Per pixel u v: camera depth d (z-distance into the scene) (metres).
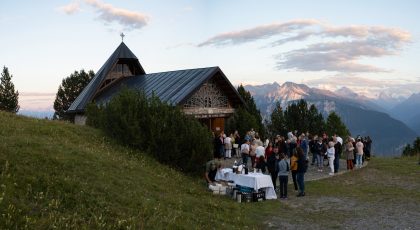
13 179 11.18
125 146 22.56
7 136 16.77
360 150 29.50
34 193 11.01
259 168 22.20
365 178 25.41
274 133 48.09
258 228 14.16
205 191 19.25
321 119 46.88
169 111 23.22
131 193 13.91
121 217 11.32
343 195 20.42
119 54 48.47
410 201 18.70
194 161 22.20
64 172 13.37
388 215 16.14
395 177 25.52
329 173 27.00
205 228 12.62
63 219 10.02
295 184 21.77
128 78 48.59
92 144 21.09
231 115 42.66
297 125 46.97
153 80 43.22
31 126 21.31
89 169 14.80
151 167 20.39
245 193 18.91
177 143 22.05
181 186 18.50
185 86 37.25
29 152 14.05
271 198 19.70
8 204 9.77
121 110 23.28
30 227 9.17
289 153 29.48
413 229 14.12
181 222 12.45
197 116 38.56
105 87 47.75
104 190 13.09
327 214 16.44
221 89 41.75
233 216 15.18
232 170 21.14
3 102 59.31
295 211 17.02
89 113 28.58
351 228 14.33
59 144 17.42
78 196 11.77
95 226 10.34
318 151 28.44
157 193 15.34
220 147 31.53
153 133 22.11
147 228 11.12
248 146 27.75
